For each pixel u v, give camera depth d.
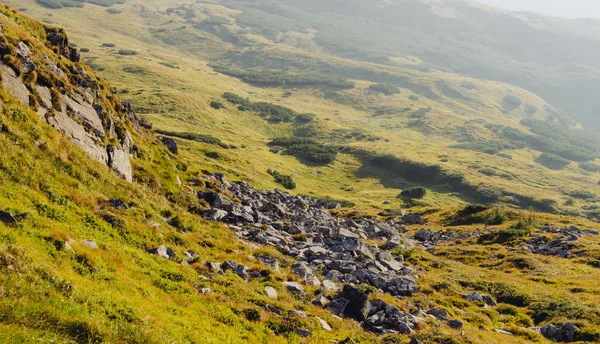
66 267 19.23
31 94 35.78
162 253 29.14
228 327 22.52
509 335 35.09
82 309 16.52
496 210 103.00
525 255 66.62
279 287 31.64
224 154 198.12
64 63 46.91
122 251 25.55
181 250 31.97
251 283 30.73
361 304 31.28
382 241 68.94
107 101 51.59
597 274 55.88
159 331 17.78
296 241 50.91
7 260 16.31
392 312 32.03
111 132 46.34
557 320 38.72
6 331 13.08
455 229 94.25
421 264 57.72
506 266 62.94
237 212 52.94
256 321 24.70
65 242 21.17
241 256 36.31
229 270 31.55
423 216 114.19
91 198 31.78
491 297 44.88
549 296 44.97
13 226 20.11
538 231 84.56
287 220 63.53
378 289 39.44
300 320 26.30
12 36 38.44
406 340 27.78
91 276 20.09
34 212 23.72
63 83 41.91
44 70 39.94
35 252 18.41
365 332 28.30
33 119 33.16
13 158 27.66
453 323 33.78
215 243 37.66
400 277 42.84
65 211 26.88
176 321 19.91
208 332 20.62
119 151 44.47
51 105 37.75
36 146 31.23
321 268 41.75
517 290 47.16
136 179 45.47
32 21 48.31
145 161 51.78
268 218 58.09
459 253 71.50
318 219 73.56
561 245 71.75
